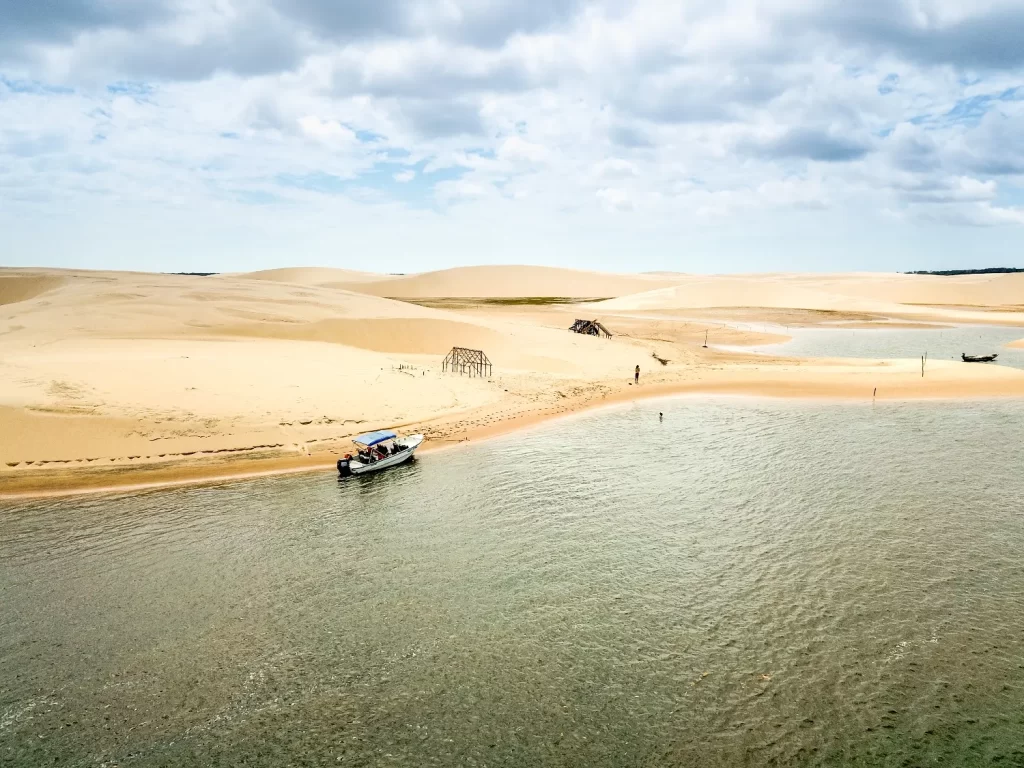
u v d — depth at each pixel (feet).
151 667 59.11
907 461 112.37
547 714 52.06
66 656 60.85
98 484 102.01
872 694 53.01
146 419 120.06
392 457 113.19
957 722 49.85
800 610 65.31
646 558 77.51
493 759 47.73
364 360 183.93
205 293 287.28
